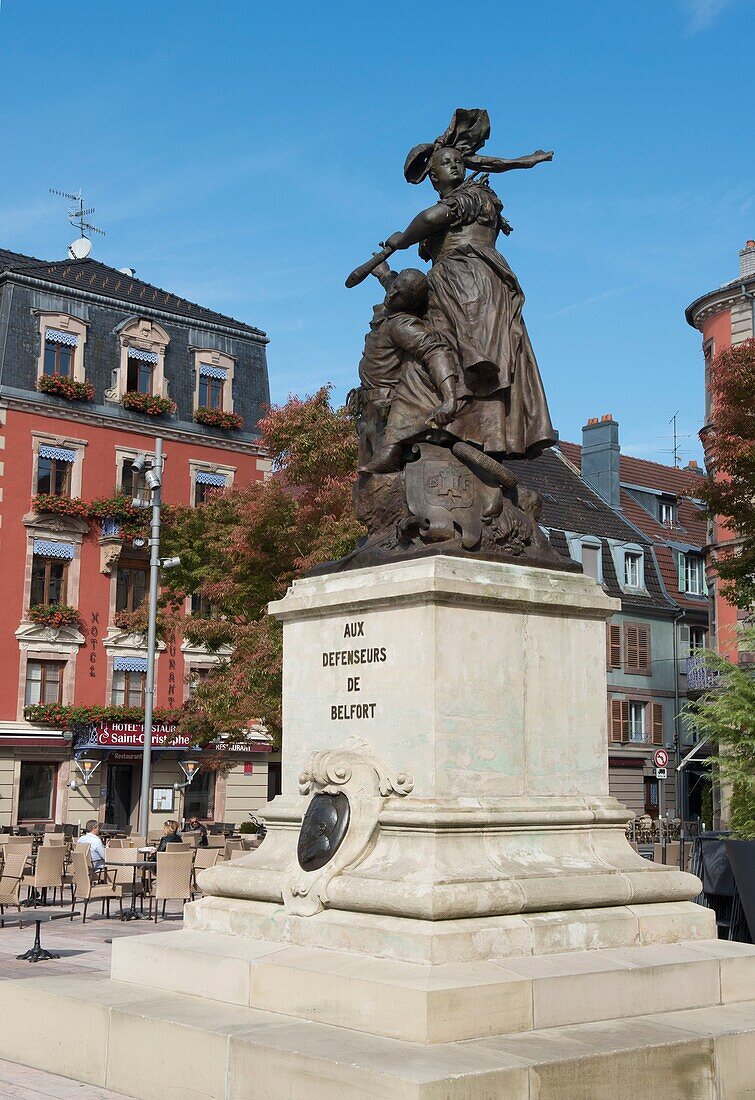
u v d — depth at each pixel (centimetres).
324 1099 542
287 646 818
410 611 731
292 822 775
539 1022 612
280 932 708
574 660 779
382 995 593
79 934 1511
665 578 4938
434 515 774
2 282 3962
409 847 692
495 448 813
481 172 901
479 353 812
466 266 848
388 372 866
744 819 1377
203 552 2789
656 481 5406
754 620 2141
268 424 2434
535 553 803
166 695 4125
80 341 4062
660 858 1892
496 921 659
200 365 4369
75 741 3912
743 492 2122
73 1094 642
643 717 4688
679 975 678
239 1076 584
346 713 762
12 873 1780
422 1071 524
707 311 3578
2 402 3866
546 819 724
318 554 2258
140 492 4162
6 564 3850
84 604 4003
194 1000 684
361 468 848
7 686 3819
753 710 1465
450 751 709
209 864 1867
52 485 3972
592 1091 560
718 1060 607
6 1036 735
